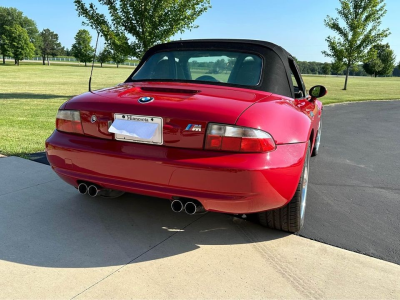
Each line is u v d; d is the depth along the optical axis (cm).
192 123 218
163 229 280
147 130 226
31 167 414
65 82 2597
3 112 891
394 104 1611
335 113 1200
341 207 346
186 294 201
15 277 210
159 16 1253
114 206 319
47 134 614
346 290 210
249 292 205
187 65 310
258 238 272
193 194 221
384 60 9488
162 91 262
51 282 207
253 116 219
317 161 531
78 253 239
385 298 204
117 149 236
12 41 8506
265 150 216
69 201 325
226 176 211
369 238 279
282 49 318
